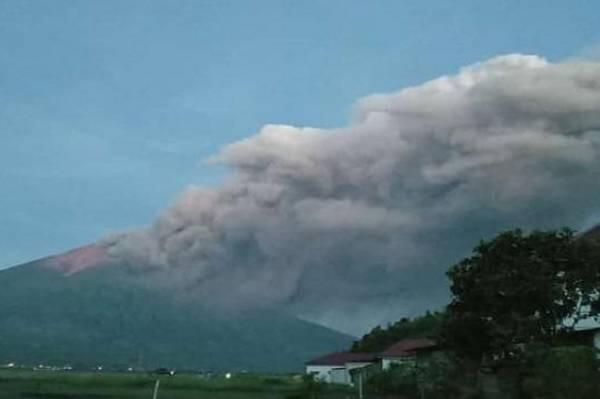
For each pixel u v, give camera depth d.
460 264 37.75
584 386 27.05
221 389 60.41
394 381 47.41
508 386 33.19
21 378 78.50
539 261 35.56
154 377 80.88
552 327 35.19
